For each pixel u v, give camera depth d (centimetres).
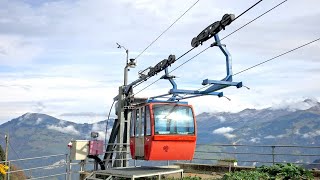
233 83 1639
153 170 1905
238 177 1645
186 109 2062
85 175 2198
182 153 2025
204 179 1908
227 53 1656
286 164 1775
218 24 1582
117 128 2900
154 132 1950
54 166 2131
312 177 1628
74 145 2431
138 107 2172
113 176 1845
